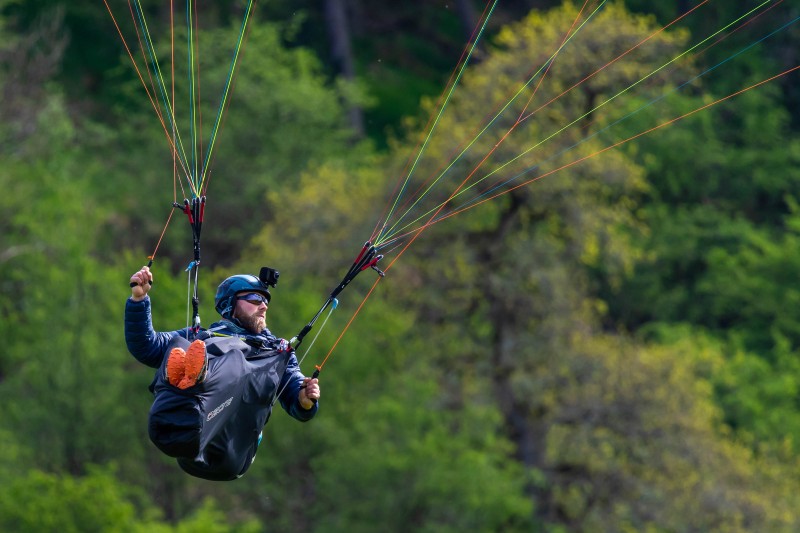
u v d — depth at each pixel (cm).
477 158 10650
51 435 10000
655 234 16788
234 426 2403
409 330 11169
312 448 10300
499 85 10931
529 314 10944
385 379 10875
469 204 10800
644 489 10106
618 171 10769
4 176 12088
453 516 9712
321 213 11581
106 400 10081
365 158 16512
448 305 11062
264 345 2506
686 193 18175
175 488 10206
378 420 9906
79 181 14075
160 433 2247
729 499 9856
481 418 10212
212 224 15600
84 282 10344
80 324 10219
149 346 2419
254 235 15538
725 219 17312
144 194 15362
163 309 10338
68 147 14538
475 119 10888
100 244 14188
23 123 13725
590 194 11231
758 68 19400
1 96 13800
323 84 19112
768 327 16462
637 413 10306
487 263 10950
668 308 16388
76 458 10000
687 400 10375
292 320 10844
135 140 16212
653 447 10256
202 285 10788
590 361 10525
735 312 16862
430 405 10481
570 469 10481
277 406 10162
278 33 18412
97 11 18238
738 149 18662
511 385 10631
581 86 10800
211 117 15550
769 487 10356
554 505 10494
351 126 18238
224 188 15562
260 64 16125
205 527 8488
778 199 18838
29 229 11812
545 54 10738
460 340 10994
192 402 2228
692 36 19862
